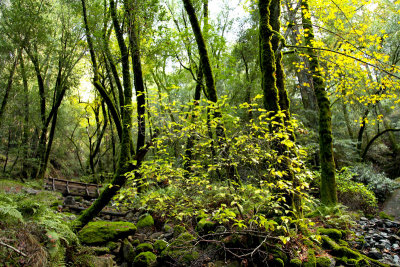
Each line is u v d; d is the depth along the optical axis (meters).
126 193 4.55
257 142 4.24
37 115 14.70
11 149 13.03
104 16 10.02
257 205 4.41
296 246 4.17
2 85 12.52
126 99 6.36
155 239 5.36
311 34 8.44
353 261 4.01
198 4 11.88
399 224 6.22
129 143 5.77
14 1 11.84
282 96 5.44
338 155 12.99
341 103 14.42
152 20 7.07
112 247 4.84
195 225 5.31
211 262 4.06
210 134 4.74
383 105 15.66
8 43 12.23
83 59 14.72
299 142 10.62
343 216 5.50
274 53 5.64
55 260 3.15
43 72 15.07
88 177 17.27
